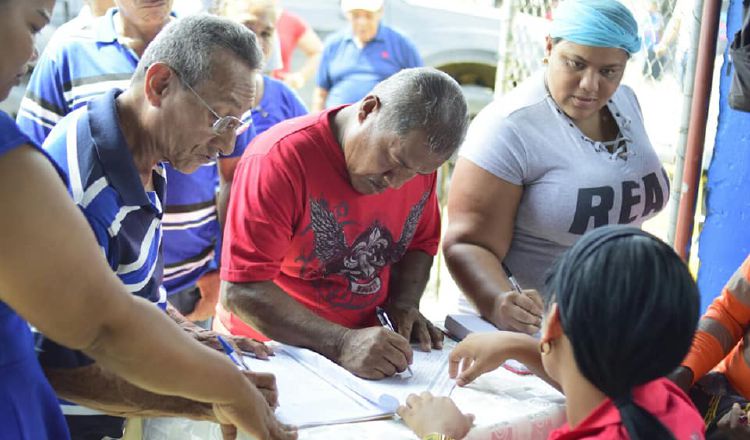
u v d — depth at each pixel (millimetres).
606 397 1224
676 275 1149
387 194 1950
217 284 2656
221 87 1468
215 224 2586
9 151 1045
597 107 2111
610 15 1979
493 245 2150
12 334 1179
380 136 1729
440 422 1462
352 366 1733
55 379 1379
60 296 1077
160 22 2307
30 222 1050
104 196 1408
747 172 2471
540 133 2115
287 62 5070
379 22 4426
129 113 1512
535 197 2135
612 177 2131
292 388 1641
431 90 1697
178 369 1215
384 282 2064
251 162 1833
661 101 3477
